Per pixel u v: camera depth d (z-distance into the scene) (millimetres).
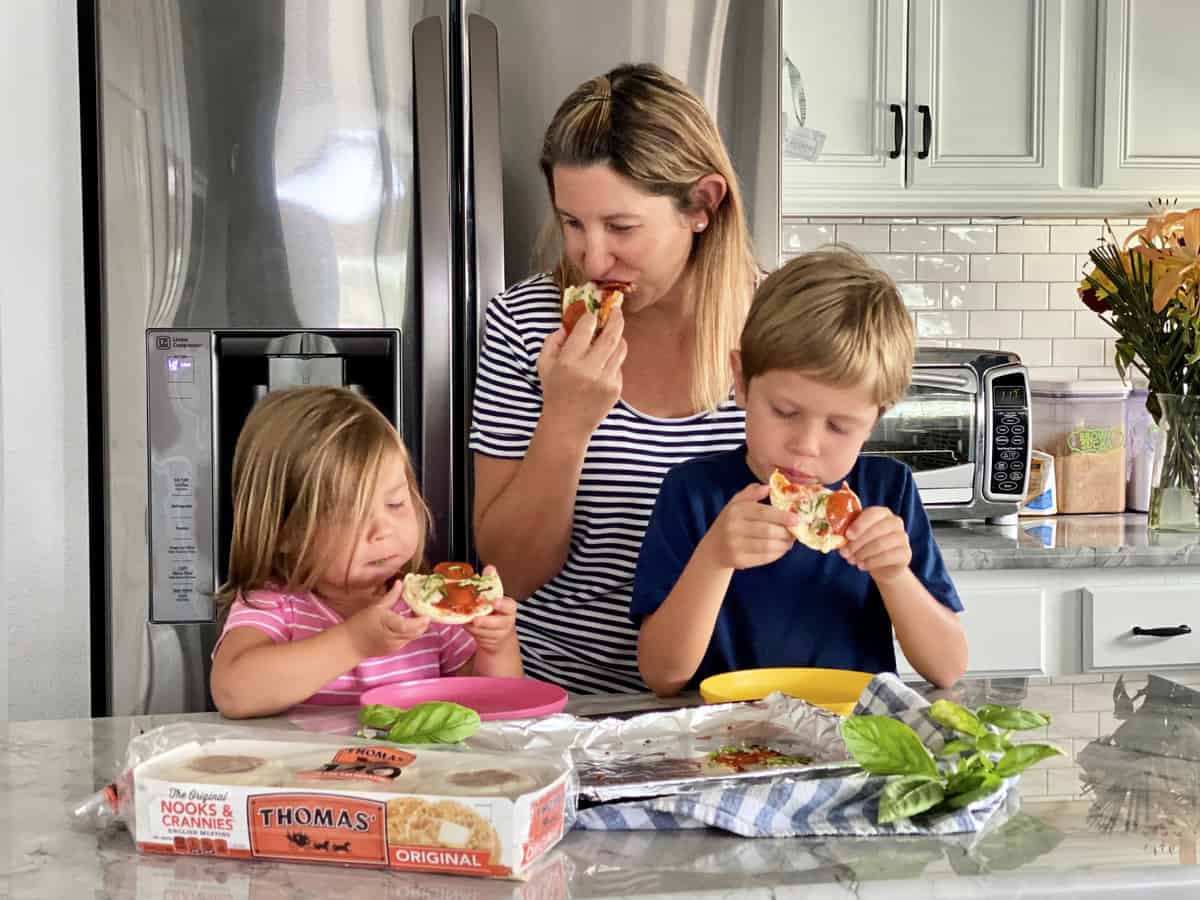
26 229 2125
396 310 2160
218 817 846
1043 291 3457
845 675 1267
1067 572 2711
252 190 2125
